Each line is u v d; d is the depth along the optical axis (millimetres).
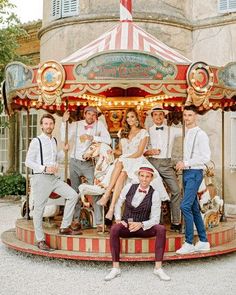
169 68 7293
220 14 13969
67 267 7395
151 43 8797
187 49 14383
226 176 13562
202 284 6523
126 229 6992
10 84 8312
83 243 7523
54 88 7434
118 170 7766
